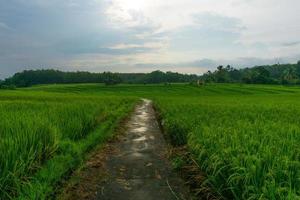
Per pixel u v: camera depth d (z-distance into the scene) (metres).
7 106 20.91
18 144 7.91
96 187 7.81
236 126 10.89
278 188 5.00
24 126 9.52
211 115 16.92
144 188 7.78
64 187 7.64
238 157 6.50
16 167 7.11
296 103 36.81
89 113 17.50
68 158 9.59
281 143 7.57
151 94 110.69
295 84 157.75
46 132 9.88
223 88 131.50
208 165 7.57
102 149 12.05
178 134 12.83
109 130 16.23
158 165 9.88
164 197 7.20
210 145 8.35
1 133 8.91
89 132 14.55
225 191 6.62
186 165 9.37
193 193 7.45
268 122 12.81
